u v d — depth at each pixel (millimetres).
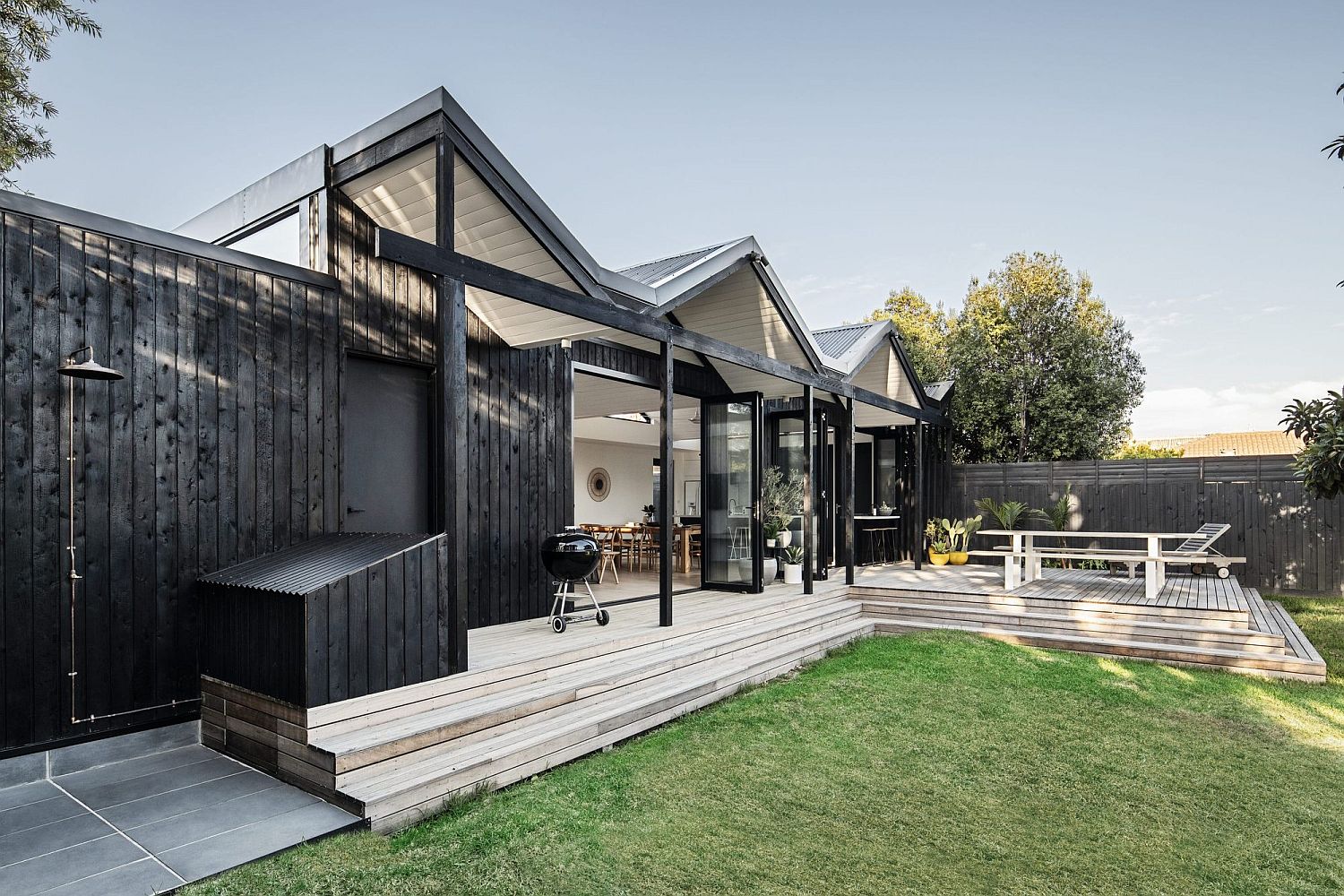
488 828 3271
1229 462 10594
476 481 6105
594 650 5219
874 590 8859
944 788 3943
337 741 3496
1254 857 3230
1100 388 13891
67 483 3783
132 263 4059
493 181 4730
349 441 5285
